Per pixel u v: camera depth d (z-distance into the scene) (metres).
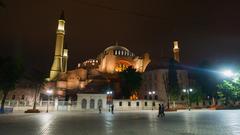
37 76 55.75
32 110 49.41
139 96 92.31
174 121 21.28
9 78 45.81
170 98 74.12
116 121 22.70
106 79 92.75
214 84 75.19
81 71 98.12
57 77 95.69
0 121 23.53
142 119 25.48
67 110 61.72
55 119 26.80
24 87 72.69
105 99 67.75
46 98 70.31
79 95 65.62
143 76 95.25
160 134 12.00
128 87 73.88
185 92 81.19
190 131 13.09
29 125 18.39
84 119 26.67
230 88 15.90
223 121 20.06
